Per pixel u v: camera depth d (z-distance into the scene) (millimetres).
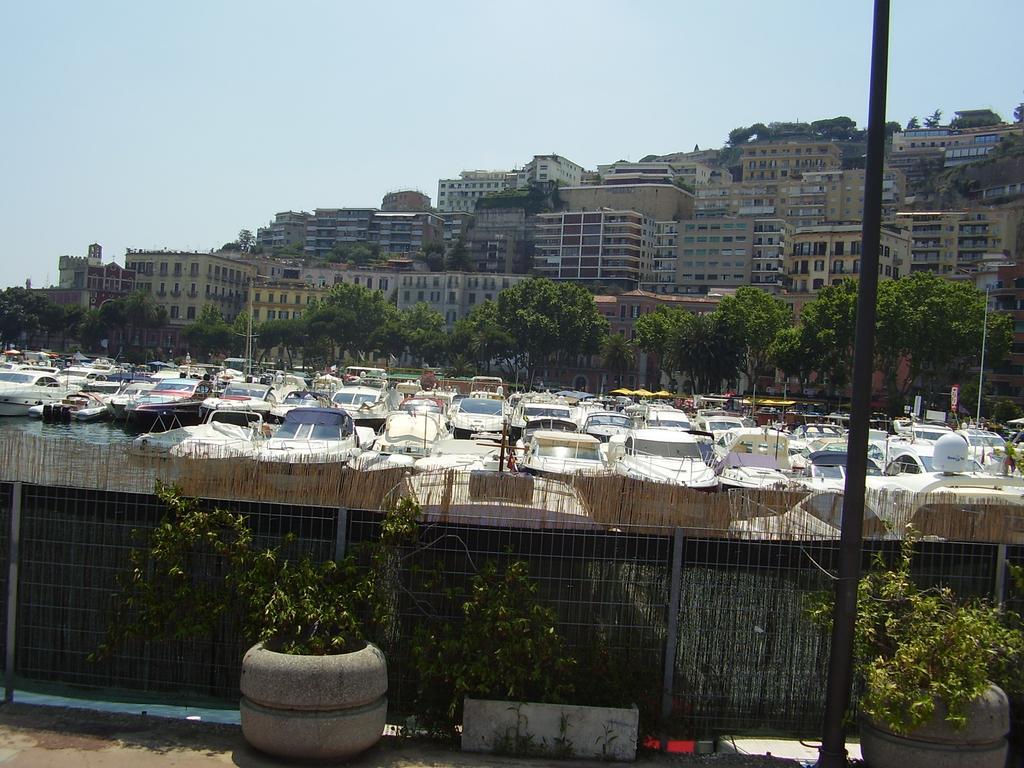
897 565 9578
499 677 8609
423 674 8688
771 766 8695
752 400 83188
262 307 188375
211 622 8898
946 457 24156
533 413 43875
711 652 9305
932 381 102625
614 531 9312
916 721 7949
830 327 101000
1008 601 9555
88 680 9320
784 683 9336
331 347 156875
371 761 8156
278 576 8805
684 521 9305
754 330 118125
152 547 8977
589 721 8586
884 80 8070
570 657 8906
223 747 8211
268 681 7801
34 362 101000
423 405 46469
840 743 8219
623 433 42781
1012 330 100812
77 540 9320
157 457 9398
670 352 123312
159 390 54344
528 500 9398
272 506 9289
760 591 9344
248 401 49375
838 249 142500
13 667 9305
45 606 9328
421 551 9305
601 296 175500
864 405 8094
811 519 9383
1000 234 162875
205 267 184250
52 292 188625
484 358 144875
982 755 8070
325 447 24938
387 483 9227
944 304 94562
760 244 186250
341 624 8609
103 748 8055
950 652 8164
